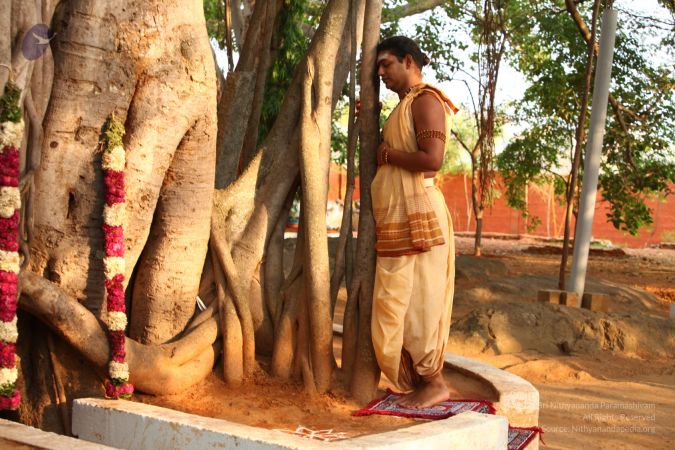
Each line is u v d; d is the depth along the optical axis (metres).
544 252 22.84
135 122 4.38
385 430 4.14
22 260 4.15
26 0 4.06
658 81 15.23
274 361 4.90
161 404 4.40
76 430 4.08
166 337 4.75
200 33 4.54
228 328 4.75
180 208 4.67
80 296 4.39
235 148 6.08
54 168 4.29
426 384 4.67
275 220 5.17
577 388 7.57
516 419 4.74
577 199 18.91
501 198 37.41
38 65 4.18
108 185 4.23
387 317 4.55
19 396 4.01
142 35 4.34
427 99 4.48
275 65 12.05
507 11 16.88
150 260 4.70
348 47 5.21
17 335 4.00
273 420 4.28
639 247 33.34
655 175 15.45
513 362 8.52
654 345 9.22
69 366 4.42
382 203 4.61
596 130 10.95
